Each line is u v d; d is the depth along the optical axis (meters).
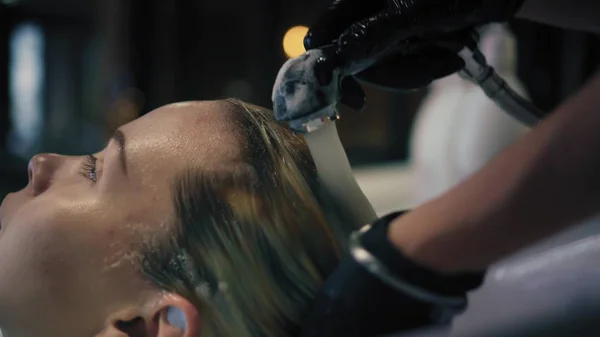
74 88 7.14
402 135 5.75
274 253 0.77
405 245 0.52
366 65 0.66
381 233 0.54
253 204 0.77
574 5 0.77
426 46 0.70
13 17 6.67
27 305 0.80
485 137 1.99
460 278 0.51
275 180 0.79
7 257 0.82
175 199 0.79
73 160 0.90
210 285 0.77
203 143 0.81
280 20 5.22
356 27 0.62
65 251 0.79
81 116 7.11
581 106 0.42
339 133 0.81
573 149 0.42
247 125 0.83
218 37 5.21
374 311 0.54
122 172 0.81
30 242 0.81
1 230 0.90
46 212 0.81
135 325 0.78
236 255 0.77
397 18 0.62
